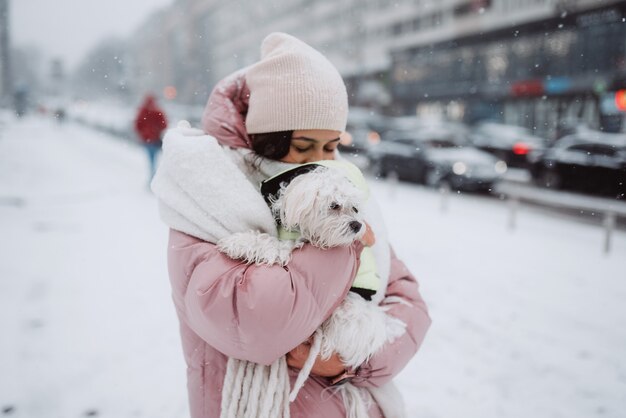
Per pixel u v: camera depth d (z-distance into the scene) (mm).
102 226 7566
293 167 1400
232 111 1467
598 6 22016
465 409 3133
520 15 26734
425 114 36000
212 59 69812
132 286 4965
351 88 46500
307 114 1363
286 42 1466
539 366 3697
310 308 1166
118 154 20438
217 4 67812
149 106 10664
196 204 1266
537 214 10000
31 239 6680
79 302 4539
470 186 12586
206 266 1192
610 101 22141
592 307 4836
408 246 6980
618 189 11547
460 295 5105
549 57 25297
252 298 1117
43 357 3539
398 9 39062
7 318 4145
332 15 49125
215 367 1301
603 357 3850
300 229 1249
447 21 33344
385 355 1293
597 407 3205
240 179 1283
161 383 3244
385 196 11812
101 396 3098
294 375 1285
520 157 15625
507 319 4523
